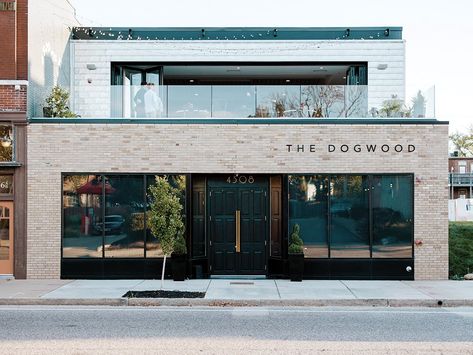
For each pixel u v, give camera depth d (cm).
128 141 1680
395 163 1675
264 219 1733
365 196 1675
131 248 1666
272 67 2144
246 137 1684
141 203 1675
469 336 995
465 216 4075
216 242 1731
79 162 1675
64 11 2031
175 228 1453
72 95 1745
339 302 1338
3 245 1678
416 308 1303
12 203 1680
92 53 2075
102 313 1226
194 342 943
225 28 2139
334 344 930
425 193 1670
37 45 1761
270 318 1171
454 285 1558
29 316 1188
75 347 904
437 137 1677
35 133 1672
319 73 2242
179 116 1722
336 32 2136
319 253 1669
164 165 1681
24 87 1662
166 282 1603
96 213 1672
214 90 1727
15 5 1667
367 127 1678
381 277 1658
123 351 879
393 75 2070
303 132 1683
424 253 1664
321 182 1680
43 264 1664
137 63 2098
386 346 916
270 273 1723
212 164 1683
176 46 2069
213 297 1365
